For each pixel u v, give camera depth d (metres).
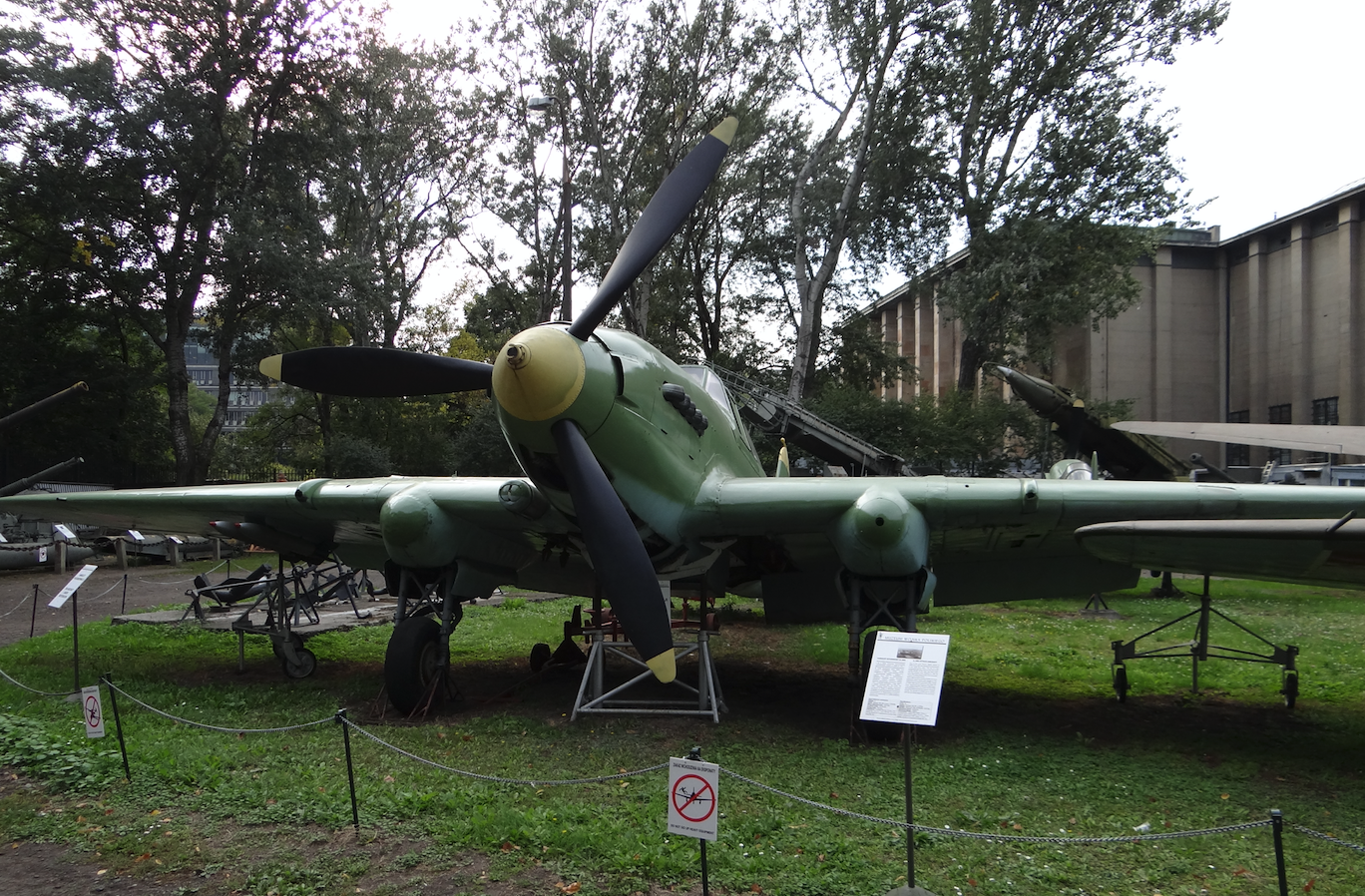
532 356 5.05
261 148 24.36
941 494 5.77
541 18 22.94
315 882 3.57
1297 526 4.42
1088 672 8.27
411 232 30.19
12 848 3.97
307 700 7.01
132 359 32.22
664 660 5.14
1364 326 33.50
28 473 26.81
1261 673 8.09
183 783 4.75
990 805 4.50
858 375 31.83
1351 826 4.24
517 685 7.63
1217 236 39.09
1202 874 3.65
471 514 6.47
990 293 23.81
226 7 23.19
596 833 3.93
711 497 6.09
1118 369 37.88
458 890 3.49
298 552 8.40
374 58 27.95
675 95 23.44
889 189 24.83
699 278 30.98
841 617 7.59
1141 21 23.22
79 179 22.33
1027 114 25.14
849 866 3.65
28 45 21.61
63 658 8.85
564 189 23.06
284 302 24.64
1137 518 5.75
